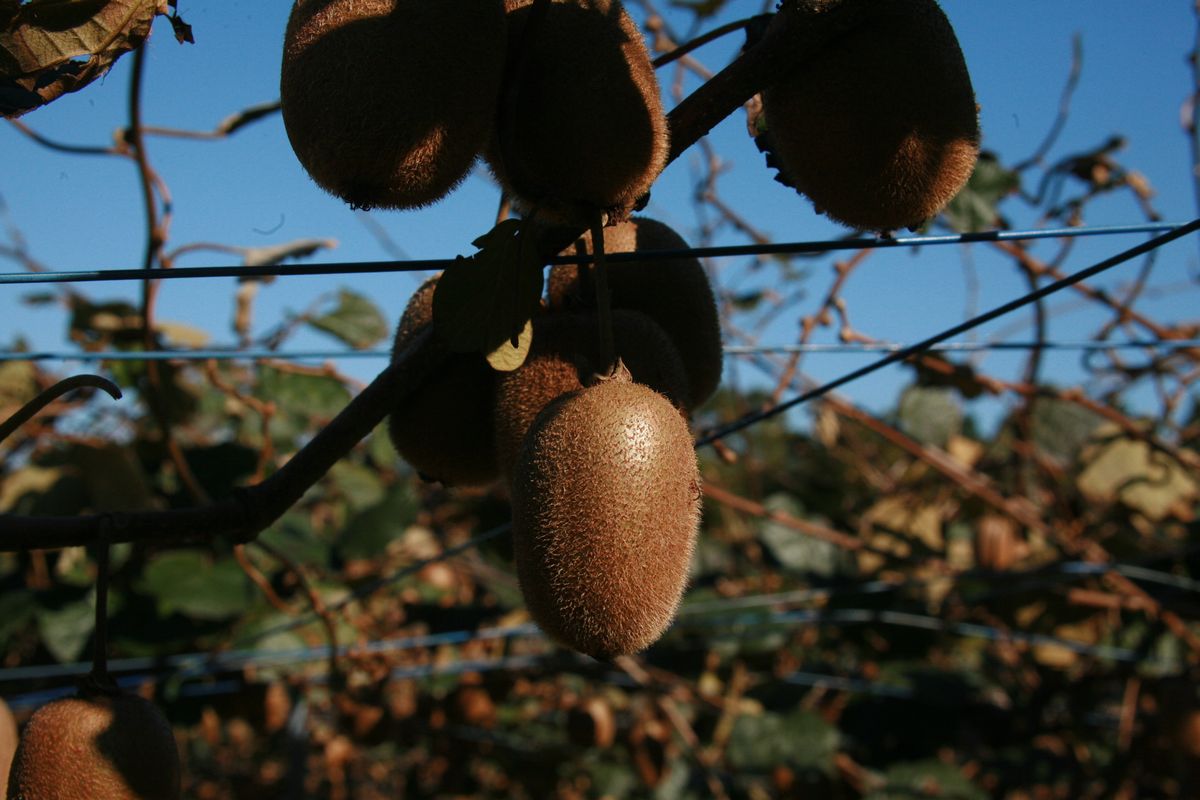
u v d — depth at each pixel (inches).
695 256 20.7
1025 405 51.6
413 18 17.2
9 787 18.7
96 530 19.9
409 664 51.9
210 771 83.8
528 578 17.6
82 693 19.2
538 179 18.4
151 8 19.7
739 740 47.6
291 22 17.8
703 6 40.2
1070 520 52.9
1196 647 45.6
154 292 35.8
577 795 63.1
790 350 29.5
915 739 52.4
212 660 41.8
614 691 59.2
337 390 44.7
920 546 54.4
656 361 19.6
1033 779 53.2
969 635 55.1
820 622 51.0
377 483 49.2
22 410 19.6
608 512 17.3
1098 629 52.0
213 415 50.0
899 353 24.3
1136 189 44.9
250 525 20.7
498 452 19.8
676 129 18.9
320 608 31.8
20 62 19.6
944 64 18.7
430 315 21.1
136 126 32.6
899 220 19.3
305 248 39.4
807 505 60.4
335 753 59.1
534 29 17.7
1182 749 40.5
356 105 17.1
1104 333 47.2
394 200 17.7
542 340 19.8
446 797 64.4
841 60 18.6
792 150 19.1
